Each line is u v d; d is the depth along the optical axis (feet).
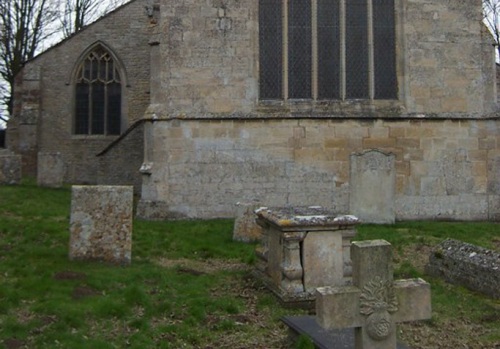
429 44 52.70
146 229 43.16
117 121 87.76
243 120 50.70
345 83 52.75
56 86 87.15
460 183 52.11
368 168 50.98
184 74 50.72
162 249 36.47
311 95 52.44
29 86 85.71
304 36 52.90
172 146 50.19
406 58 52.39
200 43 50.98
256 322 22.97
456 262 29.50
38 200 52.13
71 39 87.45
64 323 21.11
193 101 50.70
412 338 21.68
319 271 25.57
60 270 28.07
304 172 51.01
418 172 51.75
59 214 45.37
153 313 23.03
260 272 29.40
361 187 50.83
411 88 52.26
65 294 24.56
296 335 19.86
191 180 50.19
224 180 50.47
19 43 104.27
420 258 35.91
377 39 53.36
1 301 22.84
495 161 52.37
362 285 16.72
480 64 53.16
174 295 25.73
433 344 21.12
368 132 51.62
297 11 52.95
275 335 21.50
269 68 52.39
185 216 50.01
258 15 52.19
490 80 53.16
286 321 20.52
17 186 61.26
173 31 50.96
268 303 25.29
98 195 30.40
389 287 16.84
